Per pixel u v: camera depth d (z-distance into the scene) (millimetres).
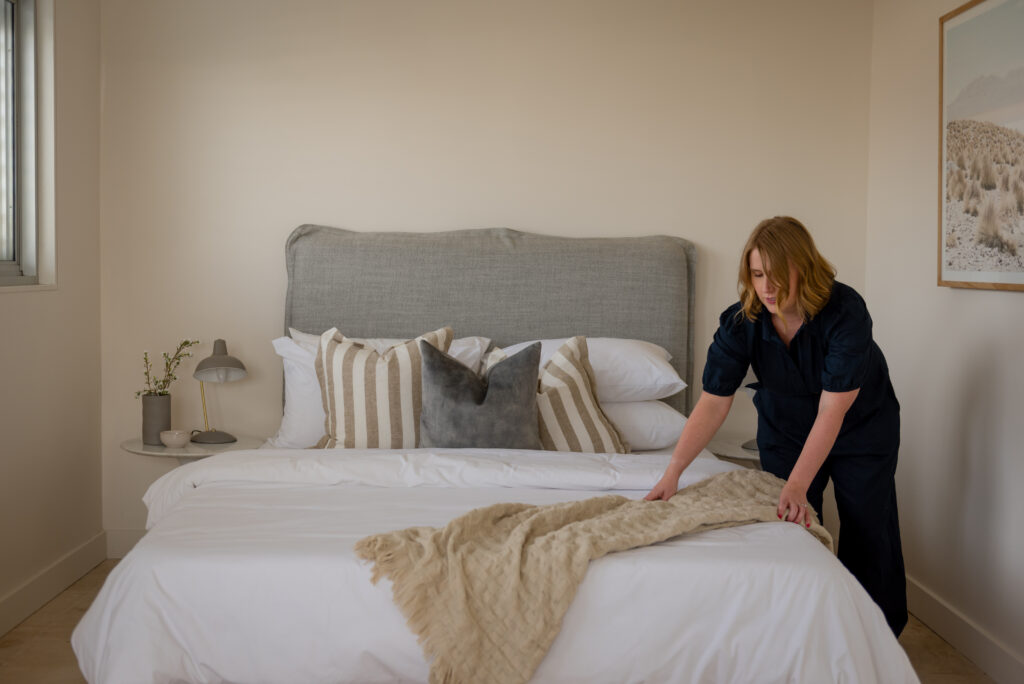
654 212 3852
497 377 2982
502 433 2932
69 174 3502
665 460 2799
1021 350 2748
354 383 3150
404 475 2596
